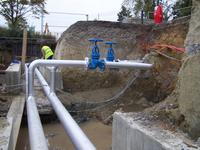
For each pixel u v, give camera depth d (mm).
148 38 15703
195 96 5250
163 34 14695
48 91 7023
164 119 6113
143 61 12891
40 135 3955
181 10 18219
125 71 14852
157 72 13289
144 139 5328
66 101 13938
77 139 3309
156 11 15344
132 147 5762
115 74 15125
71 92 14891
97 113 13508
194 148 4699
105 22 16688
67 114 4461
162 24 15195
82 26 16547
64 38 16422
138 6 23375
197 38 5812
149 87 13750
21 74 16047
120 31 16406
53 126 12375
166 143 4883
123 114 6570
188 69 5551
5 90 12789
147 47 14758
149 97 13641
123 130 6184
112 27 16516
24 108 11555
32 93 7023
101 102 13102
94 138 11008
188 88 5477
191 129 5242
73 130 3613
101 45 15898
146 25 16438
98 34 16297
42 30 29250
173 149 4633
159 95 13188
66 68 15023
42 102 12516
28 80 7062
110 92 14688
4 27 27031
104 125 12414
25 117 11617
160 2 19297
